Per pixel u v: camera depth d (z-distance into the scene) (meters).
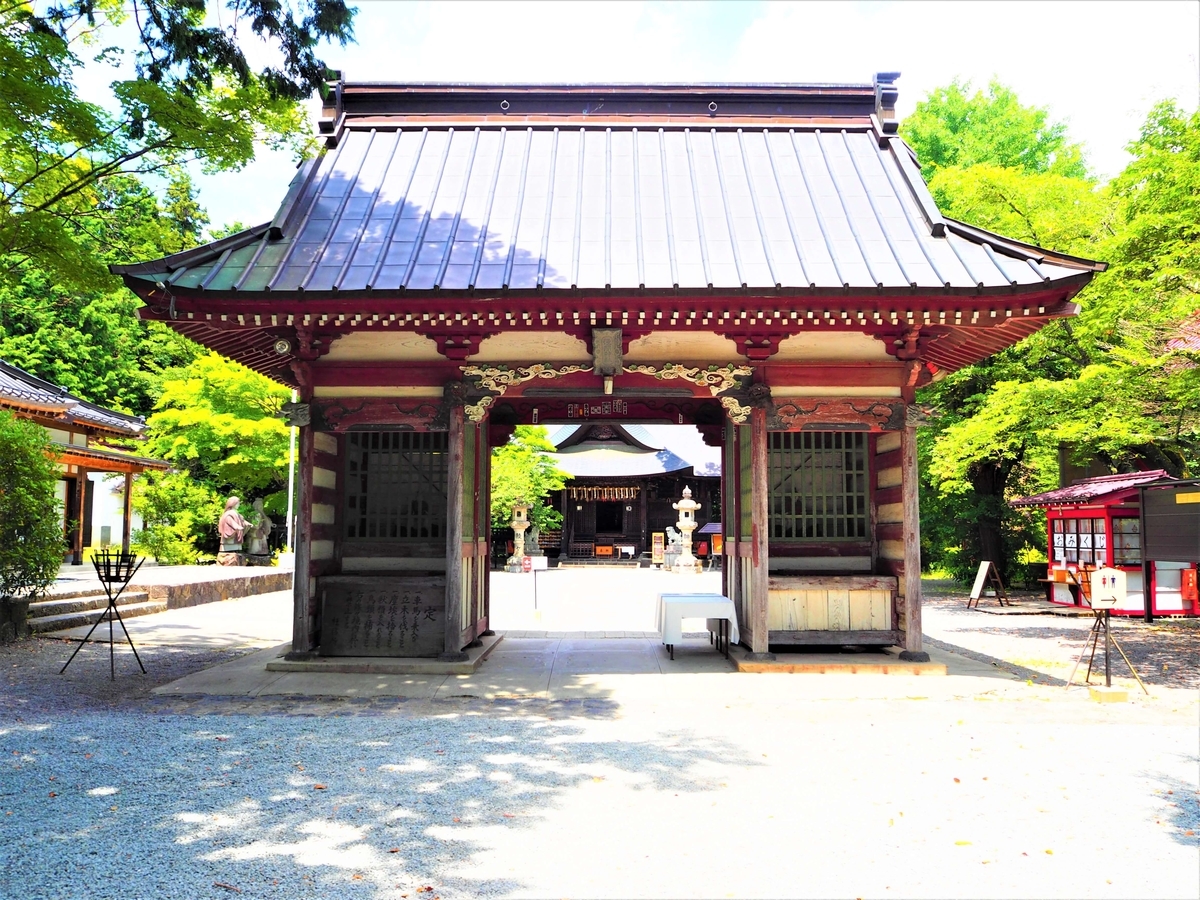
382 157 11.91
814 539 11.23
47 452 13.68
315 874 4.27
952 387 21.92
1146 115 11.80
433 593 10.34
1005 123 27.83
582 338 10.05
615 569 39.06
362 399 10.08
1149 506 12.62
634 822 5.05
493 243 9.88
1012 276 9.04
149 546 29.95
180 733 7.20
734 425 11.57
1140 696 8.90
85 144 9.16
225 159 9.89
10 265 10.84
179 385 30.12
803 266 9.35
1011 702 8.56
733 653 10.94
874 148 12.20
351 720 7.73
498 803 5.38
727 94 12.81
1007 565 23.66
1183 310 11.18
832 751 6.70
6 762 6.26
